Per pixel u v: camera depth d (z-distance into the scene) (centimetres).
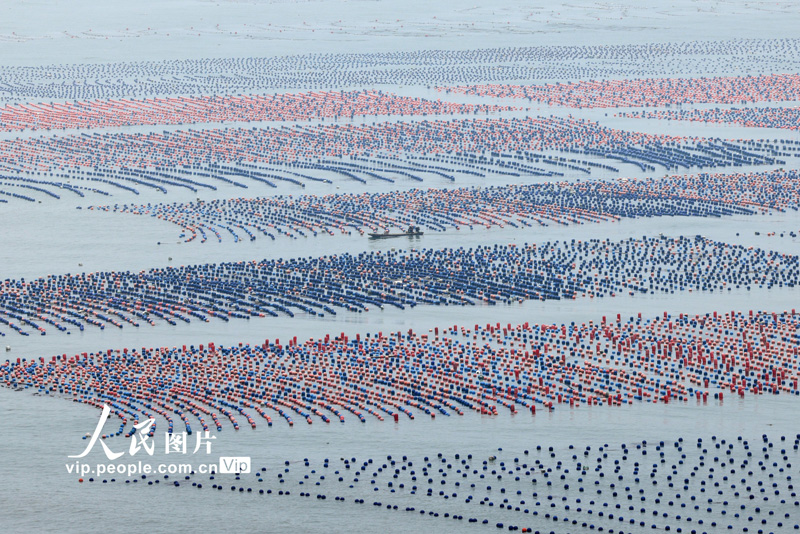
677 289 12069
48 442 8019
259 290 12181
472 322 10894
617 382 9119
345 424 8300
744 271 12694
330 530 6694
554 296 11825
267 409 8612
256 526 6744
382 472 7450
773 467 7419
